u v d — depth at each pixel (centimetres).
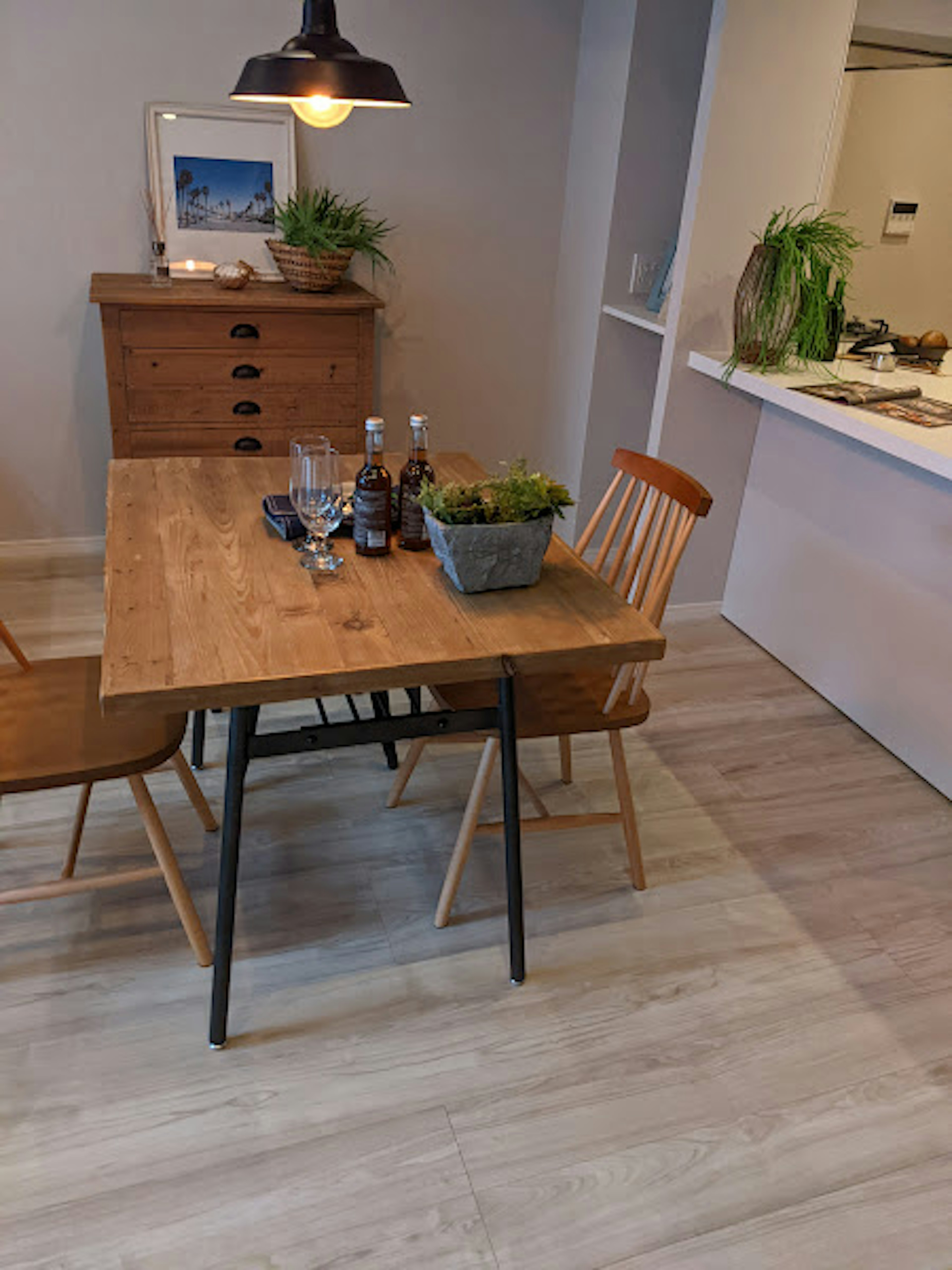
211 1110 169
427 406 398
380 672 155
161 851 184
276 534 201
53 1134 164
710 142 285
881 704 286
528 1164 164
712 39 275
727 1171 165
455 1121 170
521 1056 183
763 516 334
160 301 308
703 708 302
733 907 222
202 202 340
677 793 260
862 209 317
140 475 229
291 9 328
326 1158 163
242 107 334
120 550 190
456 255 376
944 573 259
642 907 220
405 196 362
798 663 322
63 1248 147
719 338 314
